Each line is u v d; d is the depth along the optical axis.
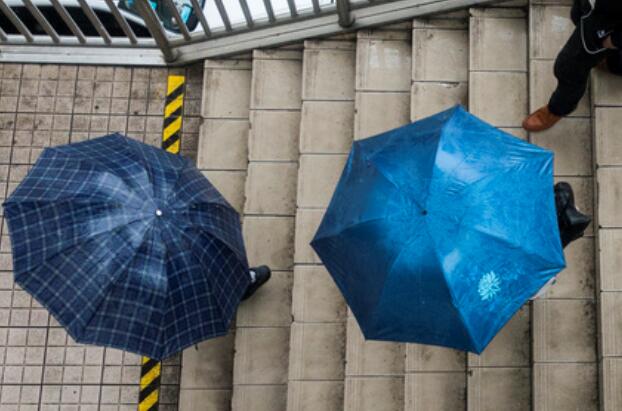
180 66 5.88
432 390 4.70
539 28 5.04
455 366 4.71
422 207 3.33
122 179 3.92
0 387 5.35
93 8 6.02
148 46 5.79
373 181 3.54
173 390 5.34
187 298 3.89
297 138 5.48
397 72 5.37
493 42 5.16
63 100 5.85
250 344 5.13
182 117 5.83
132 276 3.79
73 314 3.77
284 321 5.17
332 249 3.66
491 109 5.05
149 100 5.85
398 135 3.76
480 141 3.58
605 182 4.60
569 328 4.50
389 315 3.46
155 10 5.89
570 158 4.80
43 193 3.90
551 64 5.00
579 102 4.86
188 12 5.90
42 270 3.80
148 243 3.81
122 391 5.34
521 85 5.09
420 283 3.33
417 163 3.49
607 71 4.75
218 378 5.22
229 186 5.55
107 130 5.81
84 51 5.86
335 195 3.84
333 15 5.46
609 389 4.33
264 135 5.49
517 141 3.63
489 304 3.35
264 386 5.07
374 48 5.41
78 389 5.34
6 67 5.89
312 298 5.04
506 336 4.62
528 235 3.38
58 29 6.29
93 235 3.80
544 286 3.72
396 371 4.84
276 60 5.62
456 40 5.30
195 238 3.92
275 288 5.22
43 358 5.38
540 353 4.48
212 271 3.97
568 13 5.05
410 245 3.31
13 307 5.45
